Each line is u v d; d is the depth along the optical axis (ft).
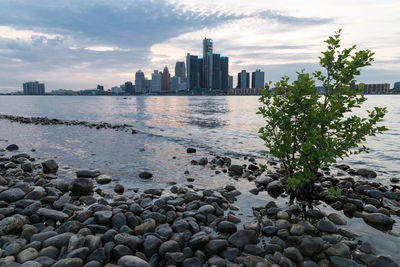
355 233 16.44
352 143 19.69
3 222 16.71
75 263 13.17
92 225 17.08
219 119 102.83
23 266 12.82
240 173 31.09
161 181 28.27
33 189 23.98
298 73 21.06
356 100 19.67
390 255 14.28
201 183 27.48
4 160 36.22
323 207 20.84
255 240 15.78
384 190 23.90
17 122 94.63
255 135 59.82
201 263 13.70
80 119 109.60
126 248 14.61
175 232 16.94
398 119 93.61
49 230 17.06
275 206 20.76
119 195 23.45
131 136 59.26
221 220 18.30
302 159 19.92
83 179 25.07
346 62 19.67
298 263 13.79
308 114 20.52
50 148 46.21
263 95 22.08
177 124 84.74
